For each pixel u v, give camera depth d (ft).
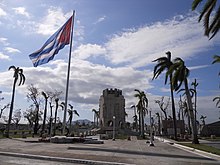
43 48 92.43
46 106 220.84
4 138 131.64
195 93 191.52
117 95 330.54
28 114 252.62
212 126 228.84
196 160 46.88
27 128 346.33
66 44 90.17
